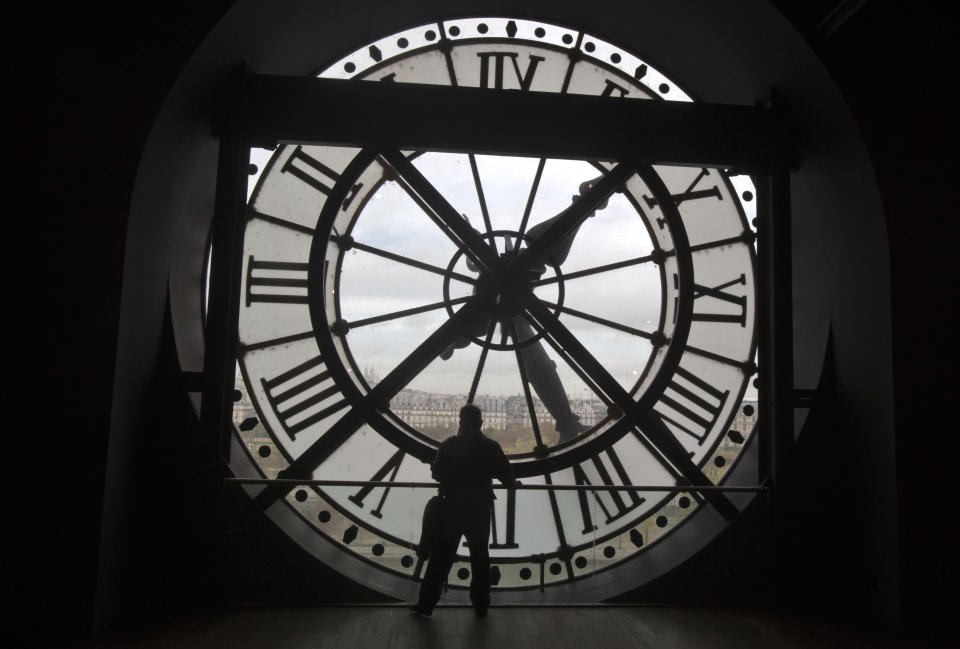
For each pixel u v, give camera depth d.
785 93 4.69
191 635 3.68
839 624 4.16
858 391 4.38
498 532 4.49
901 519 3.98
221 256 4.29
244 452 4.91
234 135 4.38
